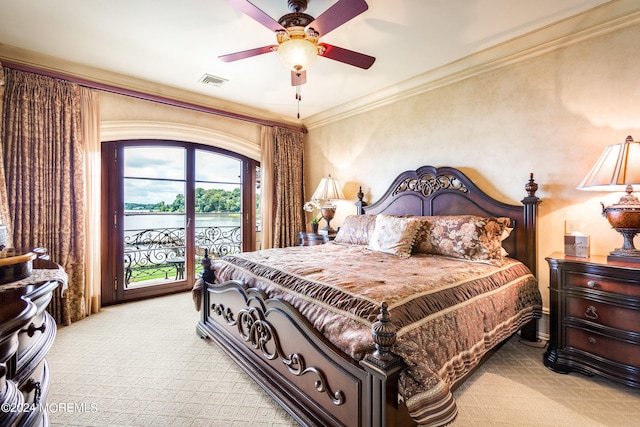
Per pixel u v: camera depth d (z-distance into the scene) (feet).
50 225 9.57
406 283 5.40
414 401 3.73
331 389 4.58
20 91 9.12
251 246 15.37
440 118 10.71
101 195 11.46
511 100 9.02
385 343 3.72
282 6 7.09
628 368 5.94
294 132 15.83
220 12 7.33
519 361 7.40
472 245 8.09
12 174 8.94
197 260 13.84
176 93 12.25
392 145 12.26
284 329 5.62
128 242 12.16
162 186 12.94
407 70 10.50
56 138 9.68
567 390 6.21
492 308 6.10
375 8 7.18
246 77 11.05
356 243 10.94
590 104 7.68
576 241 7.24
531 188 8.29
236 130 14.35
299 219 15.81
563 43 8.04
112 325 9.66
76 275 10.07
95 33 8.25
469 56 9.54
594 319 6.40
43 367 4.09
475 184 9.70
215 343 7.97
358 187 13.70
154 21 7.70
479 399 5.92
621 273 5.98
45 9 7.21
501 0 6.95
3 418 2.64
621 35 7.22
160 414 5.52
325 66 10.13
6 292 3.43
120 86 11.00
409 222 9.12
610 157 6.51
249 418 5.41
